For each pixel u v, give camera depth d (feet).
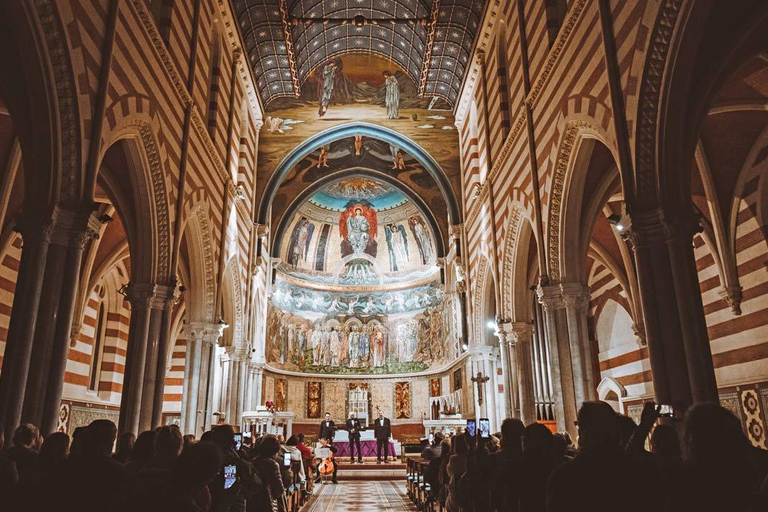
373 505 43.65
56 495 13.06
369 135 85.81
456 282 88.02
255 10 65.36
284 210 95.86
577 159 40.37
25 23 26.30
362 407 116.37
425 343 116.16
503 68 60.44
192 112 46.98
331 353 120.16
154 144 38.91
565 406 41.29
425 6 68.49
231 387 69.77
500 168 58.54
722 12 27.81
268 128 84.33
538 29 47.80
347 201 120.78
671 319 27.66
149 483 11.46
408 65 82.48
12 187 42.91
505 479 15.21
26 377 27.09
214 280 55.52
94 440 13.58
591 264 76.18
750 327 47.78
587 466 10.16
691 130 28.81
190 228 52.54
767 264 45.78
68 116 28.94
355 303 123.65
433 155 84.69
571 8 38.27
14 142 38.29
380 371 119.85
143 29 36.68
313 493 52.11
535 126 47.16
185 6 46.62
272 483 22.12
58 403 28.02
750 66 34.71
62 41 27.53
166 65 41.14
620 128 30.99
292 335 116.47
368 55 84.02
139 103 36.09
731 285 48.47
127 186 41.14
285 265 116.57
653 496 9.91
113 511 11.12
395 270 123.75
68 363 62.90
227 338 69.92
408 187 96.32
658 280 28.19
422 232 118.11
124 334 76.07
